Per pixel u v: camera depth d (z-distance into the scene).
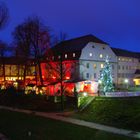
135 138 16.05
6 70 75.06
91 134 17.38
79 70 60.97
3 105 38.66
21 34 51.78
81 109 28.78
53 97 36.66
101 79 42.38
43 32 51.34
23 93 43.84
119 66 75.19
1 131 19.80
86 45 64.25
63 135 17.47
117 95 32.03
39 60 50.00
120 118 22.86
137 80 77.19
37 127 20.44
